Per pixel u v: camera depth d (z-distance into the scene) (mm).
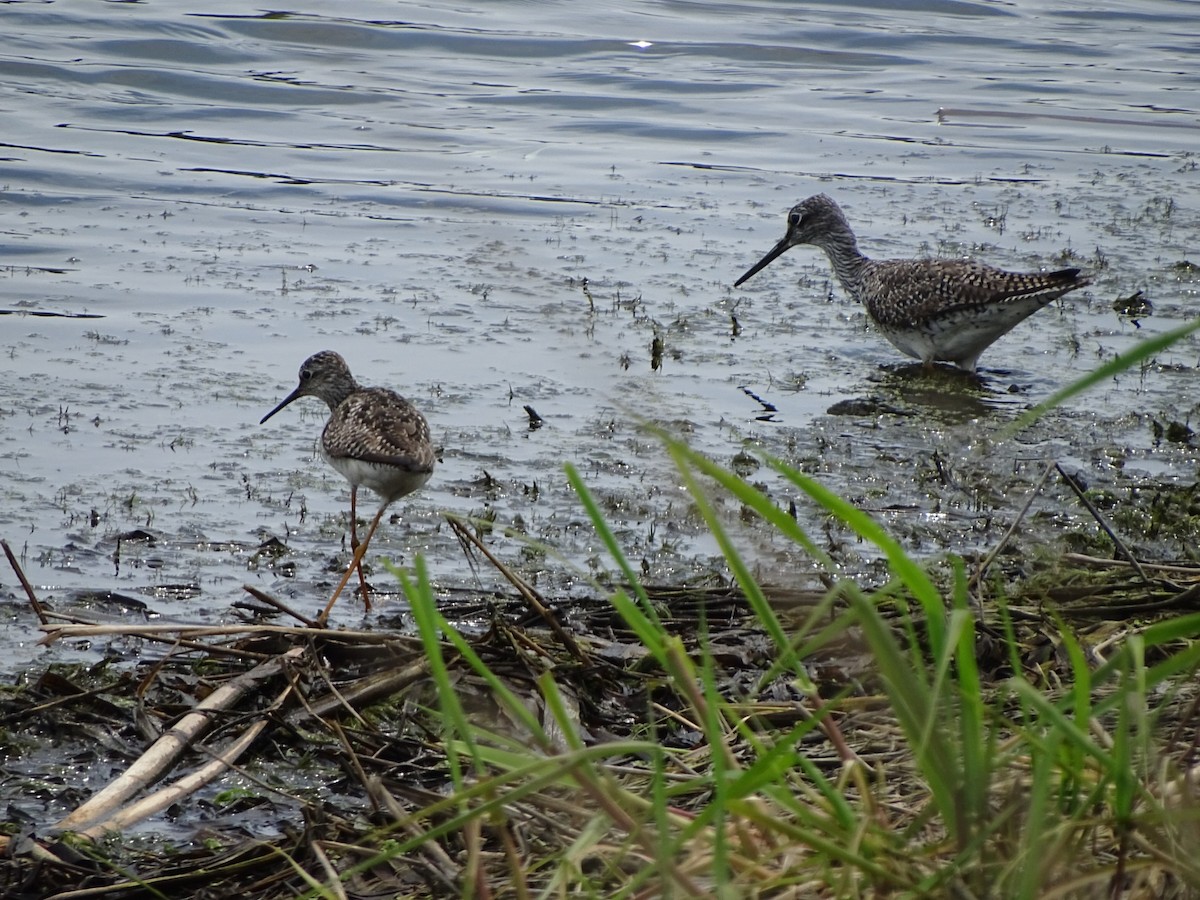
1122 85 29484
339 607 11047
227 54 28875
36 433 14086
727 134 27031
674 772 7422
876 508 12984
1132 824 5395
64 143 24188
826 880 5406
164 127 25531
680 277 20031
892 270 17766
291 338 17109
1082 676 5270
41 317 17328
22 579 9734
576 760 5160
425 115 26938
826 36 32406
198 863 7422
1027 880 5008
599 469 13805
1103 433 15180
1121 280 20062
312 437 14633
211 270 19281
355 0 33125
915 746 5172
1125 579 10438
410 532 12430
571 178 24219
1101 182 25375
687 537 12406
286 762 8562
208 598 11109
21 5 29906
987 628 9305
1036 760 5555
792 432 14953
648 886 6016
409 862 6773
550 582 11477
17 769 8539
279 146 24969
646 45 31406
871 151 26484
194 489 13109
